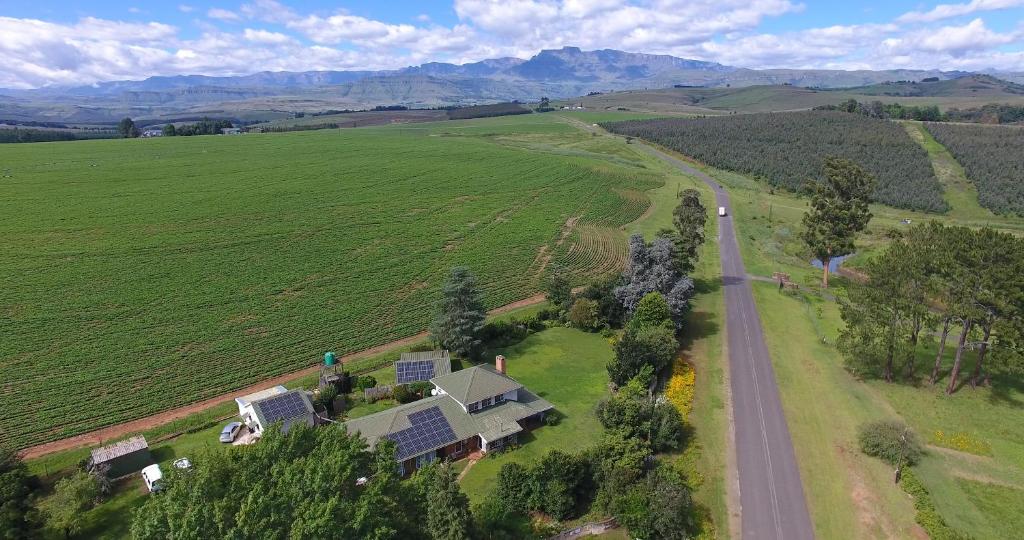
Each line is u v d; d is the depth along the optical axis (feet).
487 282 343.87
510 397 209.15
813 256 404.16
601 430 205.26
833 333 282.36
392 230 433.89
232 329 273.54
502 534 152.87
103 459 173.17
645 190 600.39
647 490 163.84
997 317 208.74
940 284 216.13
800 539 157.69
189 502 109.50
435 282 339.98
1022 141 614.75
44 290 305.53
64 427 200.23
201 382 230.27
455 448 191.62
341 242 401.49
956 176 576.20
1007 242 204.13
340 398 217.15
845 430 205.36
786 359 256.73
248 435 196.44
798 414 215.10
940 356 229.86
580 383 238.27
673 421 192.85
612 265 382.22
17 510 143.02
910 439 193.16
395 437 180.75
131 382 228.22
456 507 132.87
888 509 168.04
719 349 265.95
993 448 194.90
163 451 188.85
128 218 431.43
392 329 281.33
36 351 246.88
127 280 322.14
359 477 130.62
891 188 561.84
